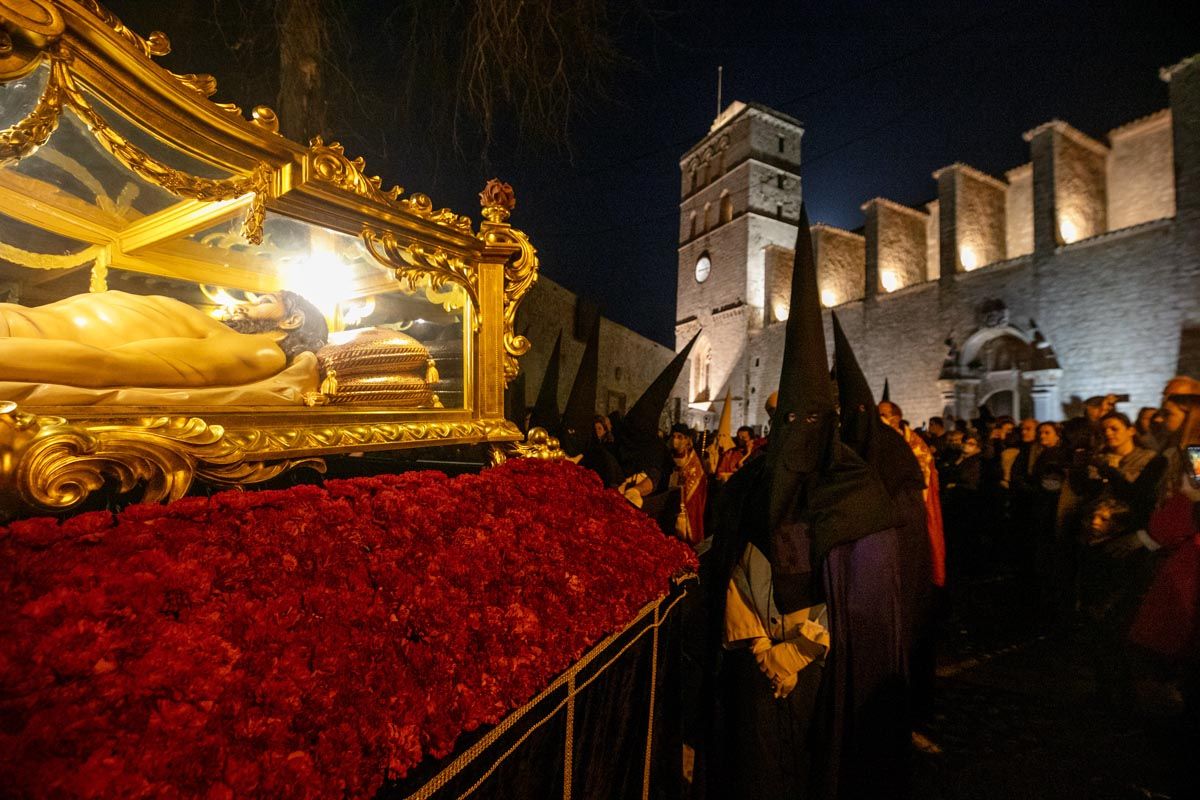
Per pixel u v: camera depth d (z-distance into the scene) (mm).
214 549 854
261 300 1274
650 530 1725
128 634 697
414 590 1011
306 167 1112
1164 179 16719
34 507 732
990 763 2701
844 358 2334
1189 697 2520
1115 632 3125
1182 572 2500
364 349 1246
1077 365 14273
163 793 591
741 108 29297
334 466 1769
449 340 1595
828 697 1848
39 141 807
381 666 864
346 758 733
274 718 714
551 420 3275
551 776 1167
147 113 877
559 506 1522
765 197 27781
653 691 1637
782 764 1891
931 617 2830
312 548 954
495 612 1088
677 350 31953
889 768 1960
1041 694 3408
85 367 841
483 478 1466
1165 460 2900
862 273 25391
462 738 928
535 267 1698
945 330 17500
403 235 1351
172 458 872
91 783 564
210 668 713
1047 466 5016
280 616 829
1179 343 12500
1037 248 15297
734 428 26422
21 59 738
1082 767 2668
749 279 27078
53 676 625
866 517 1781
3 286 1181
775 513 1852
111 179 1080
